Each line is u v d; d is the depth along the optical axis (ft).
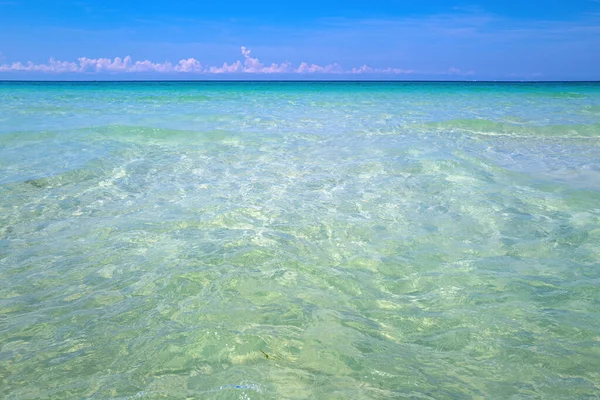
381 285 12.34
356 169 24.75
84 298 11.48
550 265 13.42
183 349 9.34
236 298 11.50
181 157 27.55
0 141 30.68
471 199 19.54
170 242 14.98
